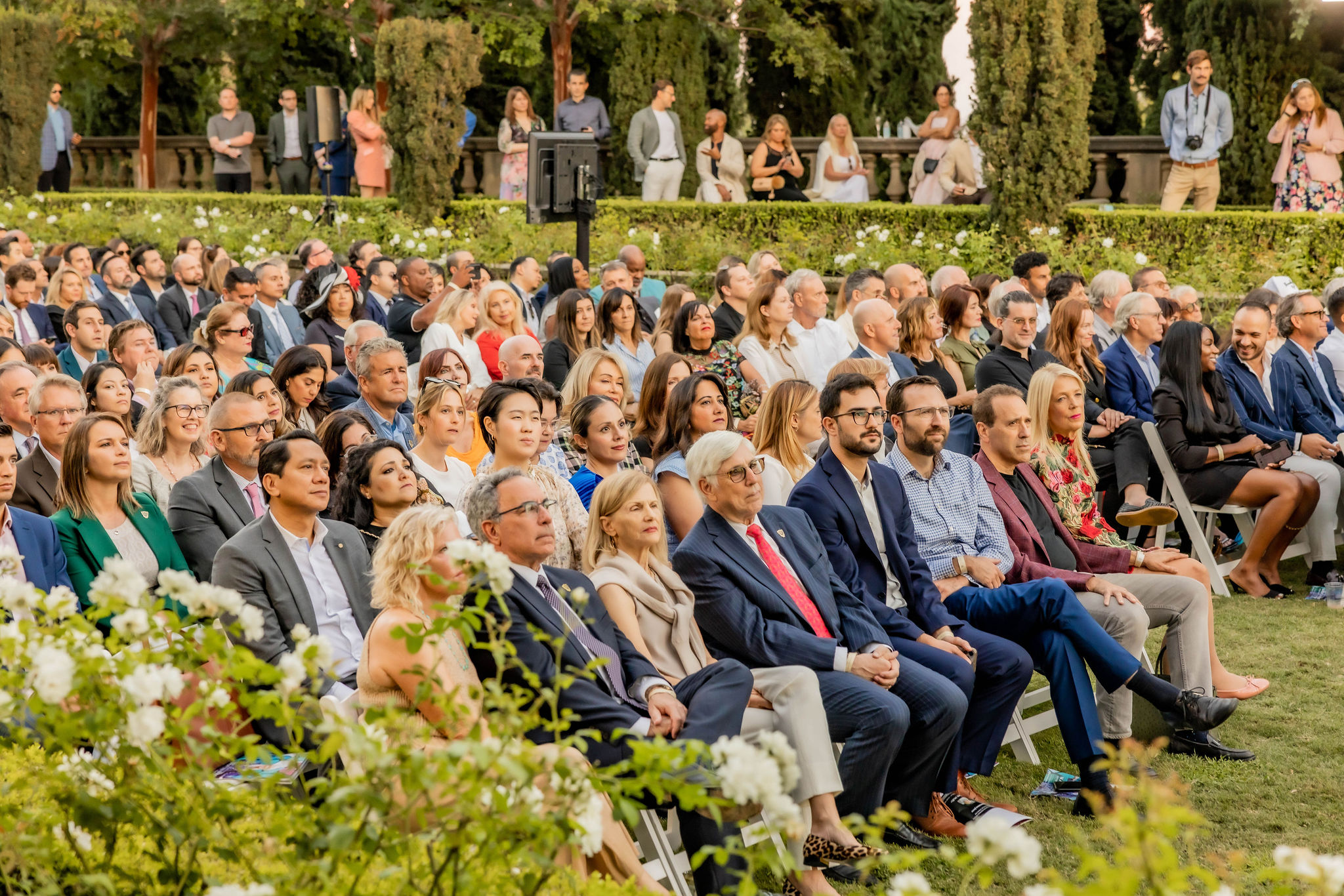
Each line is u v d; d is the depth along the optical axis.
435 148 15.28
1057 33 12.30
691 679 4.25
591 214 10.84
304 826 2.32
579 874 3.35
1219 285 11.85
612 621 4.36
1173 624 5.61
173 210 16.61
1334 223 11.96
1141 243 12.49
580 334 8.39
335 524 4.75
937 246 12.97
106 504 4.94
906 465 5.50
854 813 4.33
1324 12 14.34
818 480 5.21
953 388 8.31
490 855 2.25
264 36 19.62
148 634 2.40
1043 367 6.14
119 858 2.57
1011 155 12.63
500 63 19.42
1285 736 5.40
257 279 9.80
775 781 2.15
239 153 18.14
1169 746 5.30
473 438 6.54
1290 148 13.01
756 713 4.27
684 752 2.31
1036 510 5.84
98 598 2.37
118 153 20.55
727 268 9.20
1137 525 6.94
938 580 5.36
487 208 15.35
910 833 4.52
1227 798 4.83
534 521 4.06
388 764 2.19
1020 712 5.41
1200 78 13.20
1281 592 7.44
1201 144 13.20
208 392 6.91
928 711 4.50
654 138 15.36
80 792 2.39
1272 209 14.01
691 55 17.30
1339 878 2.04
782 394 5.83
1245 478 7.36
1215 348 7.71
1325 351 8.41
